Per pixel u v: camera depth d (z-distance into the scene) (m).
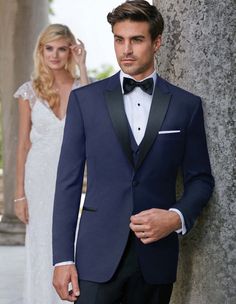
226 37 3.80
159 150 3.45
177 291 3.99
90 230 3.47
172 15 3.93
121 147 3.44
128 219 3.41
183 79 3.90
